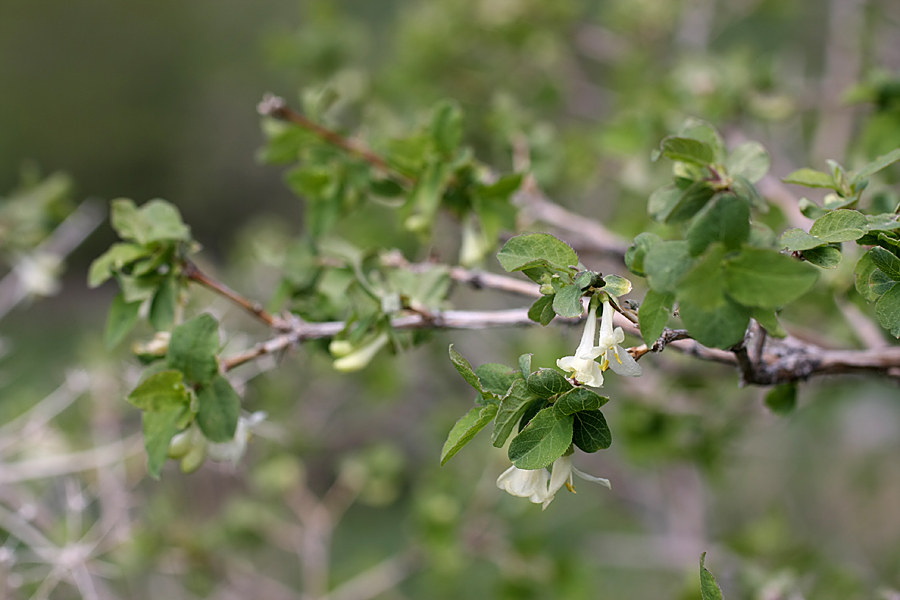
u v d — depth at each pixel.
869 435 1.81
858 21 1.36
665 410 1.03
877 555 1.64
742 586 0.97
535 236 0.63
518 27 1.50
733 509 1.76
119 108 3.45
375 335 0.72
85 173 3.42
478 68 1.54
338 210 0.80
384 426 1.67
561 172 1.26
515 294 0.74
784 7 1.63
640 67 1.47
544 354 1.12
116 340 0.71
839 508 1.77
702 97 1.08
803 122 1.50
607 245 0.89
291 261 0.78
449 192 0.77
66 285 2.88
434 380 1.52
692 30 1.52
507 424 0.63
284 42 1.35
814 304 0.95
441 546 1.14
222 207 3.57
